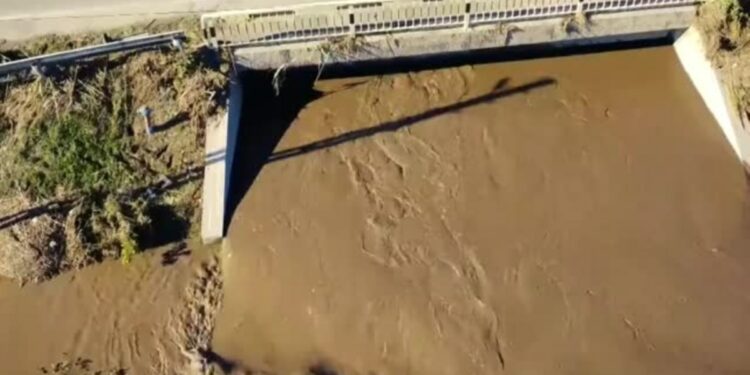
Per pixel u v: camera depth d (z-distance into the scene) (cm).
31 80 1689
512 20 1784
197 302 1617
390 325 1577
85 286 1631
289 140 1805
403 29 1773
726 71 1803
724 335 1559
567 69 1900
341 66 1864
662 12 1805
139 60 1719
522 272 1633
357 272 1636
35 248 1623
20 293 1620
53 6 1778
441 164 1766
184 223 1688
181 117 1720
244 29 1728
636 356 1538
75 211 1642
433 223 1692
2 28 1742
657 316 1580
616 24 1814
